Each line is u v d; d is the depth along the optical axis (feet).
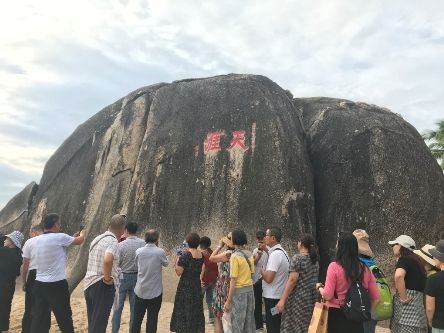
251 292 18.28
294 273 17.04
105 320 17.84
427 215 33.88
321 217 35.94
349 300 13.11
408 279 15.89
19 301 32.83
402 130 38.17
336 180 36.35
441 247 14.33
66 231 40.45
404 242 16.29
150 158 38.40
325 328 13.53
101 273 18.19
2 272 22.40
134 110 42.11
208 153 36.68
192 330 18.88
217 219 34.22
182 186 36.37
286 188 33.73
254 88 38.47
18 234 23.30
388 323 29.68
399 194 34.19
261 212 33.45
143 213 36.76
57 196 43.32
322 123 39.99
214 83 40.42
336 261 13.80
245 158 35.45
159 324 26.37
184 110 39.63
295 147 35.58
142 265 19.85
